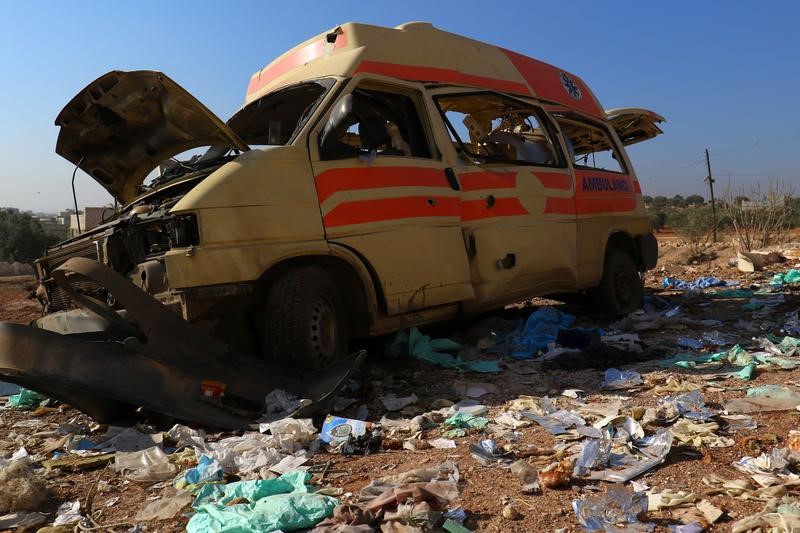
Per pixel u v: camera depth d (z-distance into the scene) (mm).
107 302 4812
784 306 8281
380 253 5152
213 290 4305
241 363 4469
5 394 5602
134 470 3561
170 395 4070
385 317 5281
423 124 5898
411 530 2580
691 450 3477
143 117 5199
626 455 3404
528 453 3559
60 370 3850
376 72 5543
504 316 8156
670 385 4703
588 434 3762
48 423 4645
